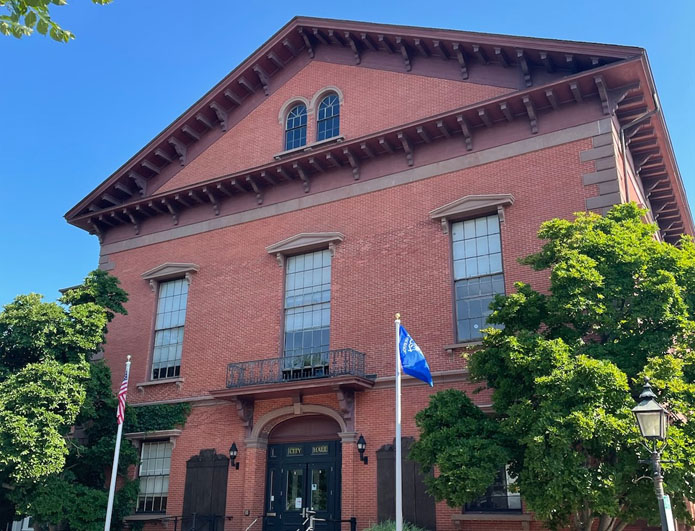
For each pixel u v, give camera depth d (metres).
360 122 20.88
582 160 16.84
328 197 20.41
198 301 21.73
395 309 18.02
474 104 18.02
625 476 10.98
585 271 12.09
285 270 20.56
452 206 17.97
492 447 11.76
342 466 17.20
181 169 24.17
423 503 15.81
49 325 17.66
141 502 19.97
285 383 17.70
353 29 21.34
